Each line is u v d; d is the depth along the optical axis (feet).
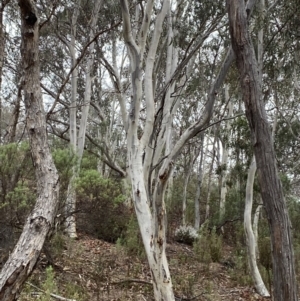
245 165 40.14
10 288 9.43
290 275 9.59
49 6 26.61
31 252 9.91
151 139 18.81
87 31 39.70
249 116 10.55
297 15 27.81
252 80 10.58
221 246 35.70
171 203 47.26
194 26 28.19
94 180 24.35
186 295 21.80
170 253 34.40
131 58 18.69
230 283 27.63
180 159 66.80
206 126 17.30
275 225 9.83
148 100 18.45
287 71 31.86
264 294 26.40
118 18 38.93
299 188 53.42
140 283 22.11
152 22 32.24
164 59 36.52
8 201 19.26
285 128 38.42
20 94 28.43
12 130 28.55
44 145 11.69
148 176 18.66
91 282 20.79
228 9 11.11
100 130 55.36
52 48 44.34
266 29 28.96
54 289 17.69
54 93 44.14
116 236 31.81
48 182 11.19
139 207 16.84
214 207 55.98
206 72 37.37
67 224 29.25
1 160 20.03
